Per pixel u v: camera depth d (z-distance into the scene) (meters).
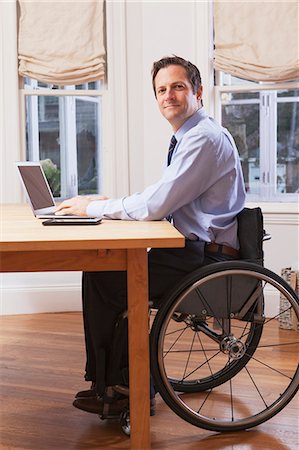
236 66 4.52
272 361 3.45
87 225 2.46
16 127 4.64
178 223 2.60
